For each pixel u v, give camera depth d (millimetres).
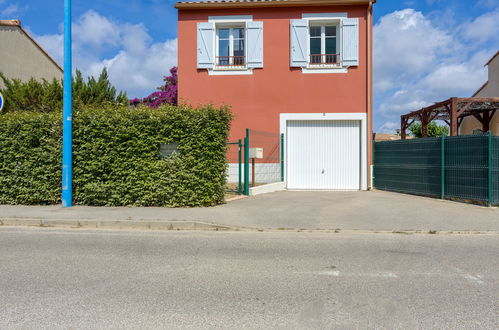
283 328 2787
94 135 8234
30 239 5750
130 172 8109
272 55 12586
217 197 8469
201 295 3441
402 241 5676
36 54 19500
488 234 6191
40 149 8453
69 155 8141
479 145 8523
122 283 3756
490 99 13625
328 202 9070
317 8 12445
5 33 17484
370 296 3428
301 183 12648
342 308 3154
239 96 12664
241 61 13000
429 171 10023
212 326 2812
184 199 8070
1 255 4805
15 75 18031
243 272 4137
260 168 12438
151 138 8070
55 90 13766
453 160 9258
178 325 2828
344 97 12398
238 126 12656
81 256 4773
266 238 5883
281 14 12555
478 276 4004
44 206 8336
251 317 2975
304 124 12656
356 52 12305
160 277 3955
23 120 8523
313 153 12641
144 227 6633
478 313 3053
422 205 8594
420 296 3426
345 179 12531
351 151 12523
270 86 12586
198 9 12703
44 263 4445
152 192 8133
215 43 12945
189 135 8078
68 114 8094
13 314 3008
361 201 9250
